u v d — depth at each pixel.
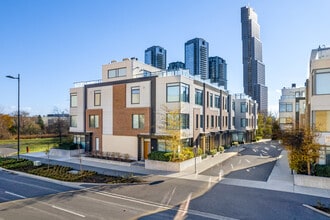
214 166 24.41
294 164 18.11
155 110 27.36
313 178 16.58
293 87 56.09
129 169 23.22
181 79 26.25
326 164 18.41
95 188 16.72
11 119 64.25
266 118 69.06
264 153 34.41
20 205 13.24
